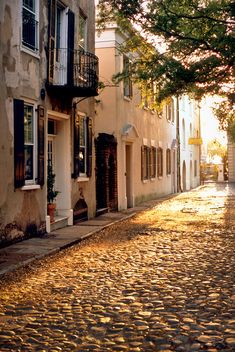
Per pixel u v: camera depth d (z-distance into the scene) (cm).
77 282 805
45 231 1360
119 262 970
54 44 1403
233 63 1538
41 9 1323
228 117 2255
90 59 1670
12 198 1159
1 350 509
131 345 516
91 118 1780
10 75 1147
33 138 1302
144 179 2712
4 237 1123
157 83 1695
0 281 820
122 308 649
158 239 1279
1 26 1101
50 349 509
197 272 859
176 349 502
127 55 2269
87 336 546
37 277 850
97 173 2014
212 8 1473
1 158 1103
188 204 2552
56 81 1464
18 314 633
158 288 749
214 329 559
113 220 1736
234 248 1111
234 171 5809
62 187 1556
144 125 2719
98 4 1678
